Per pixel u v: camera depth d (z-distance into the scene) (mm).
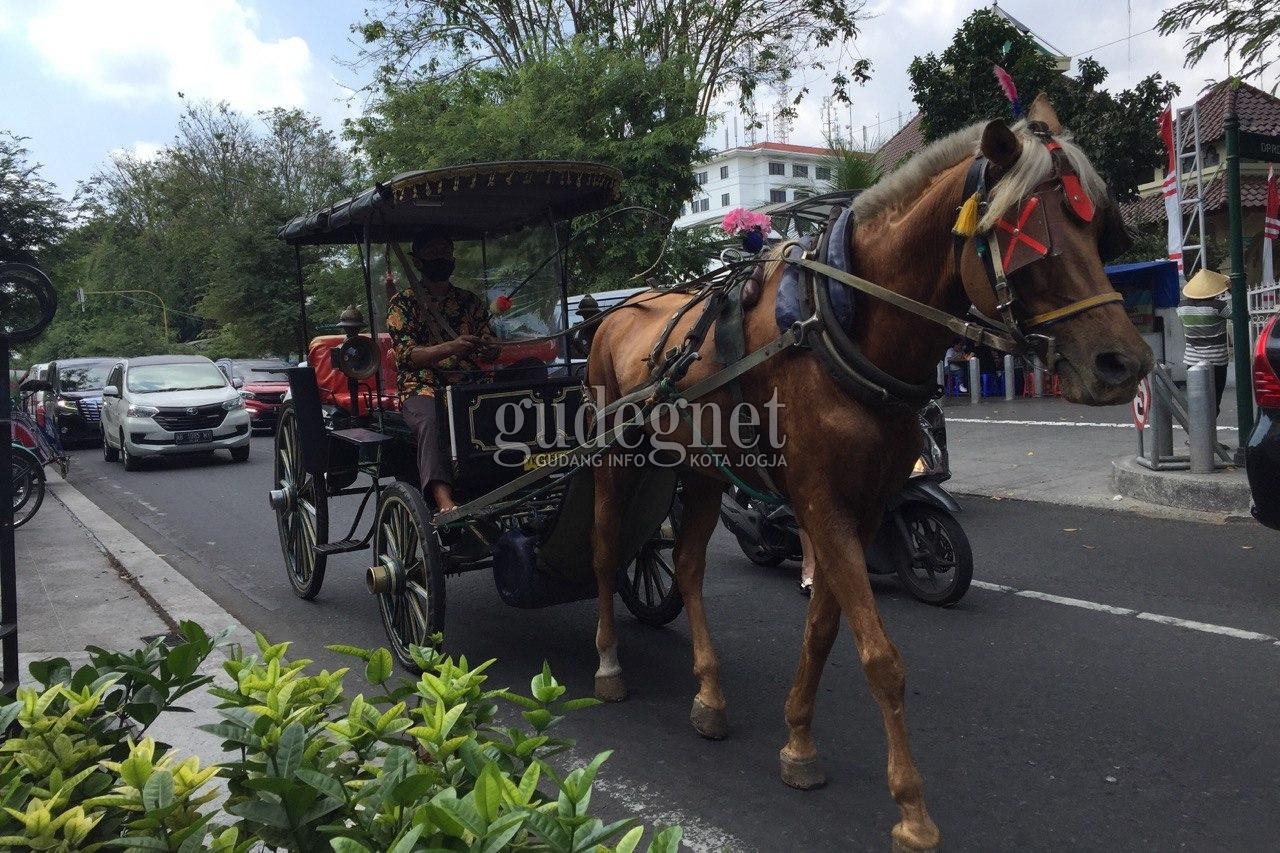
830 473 3117
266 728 1989
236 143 46625
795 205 8398
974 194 2705
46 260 23312
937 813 3383
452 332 5367
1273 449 5234
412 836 1552
